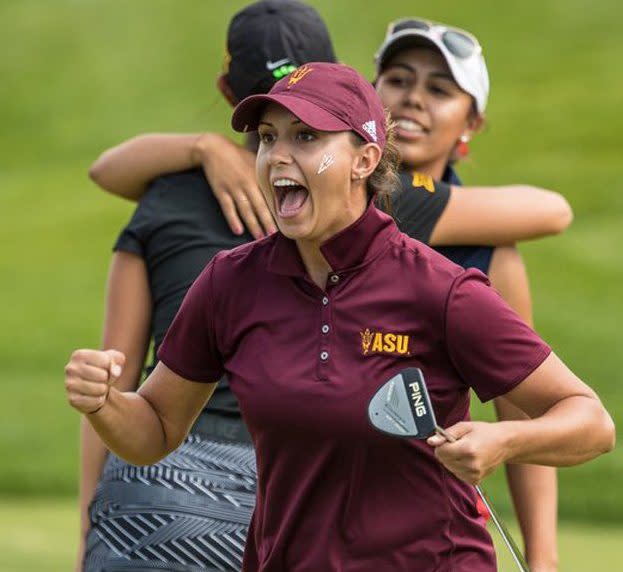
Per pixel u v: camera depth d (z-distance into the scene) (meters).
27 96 92.81
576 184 70.06
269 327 11.73
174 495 14.31
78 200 74.31
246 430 14.80
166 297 15.41
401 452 11.34
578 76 86.94
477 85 16.50
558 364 11.61
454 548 11.59
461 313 11.41
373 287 11.55
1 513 31.69
